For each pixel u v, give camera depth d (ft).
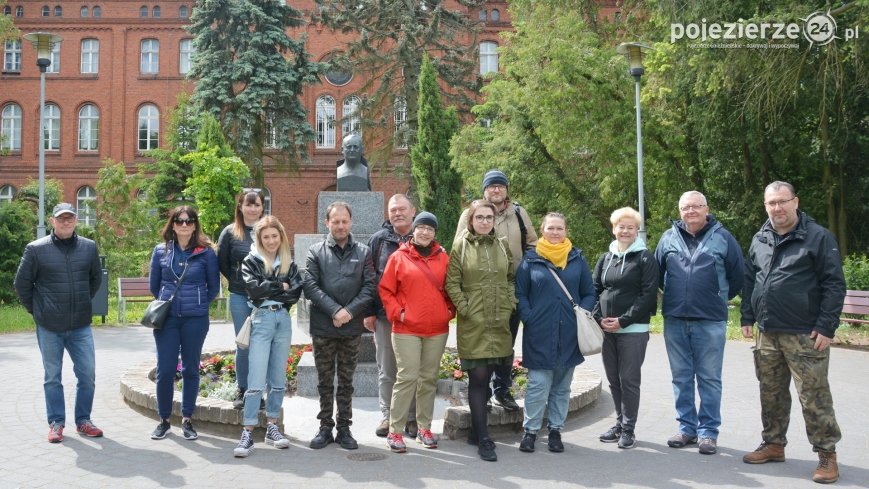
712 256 18.90
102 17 124.77
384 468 16.98
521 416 20.54
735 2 48.16
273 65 96.32
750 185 62.80
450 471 16.78
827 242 16.57
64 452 18.16
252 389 18.30
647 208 64.13
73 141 125.29
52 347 19.38
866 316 44.39
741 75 49.90
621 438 18.99
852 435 20.02
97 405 23.57
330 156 121.70
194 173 75.66
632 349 19.07
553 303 18.39
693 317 18.79
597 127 59.62
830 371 30.78
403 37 91.66
